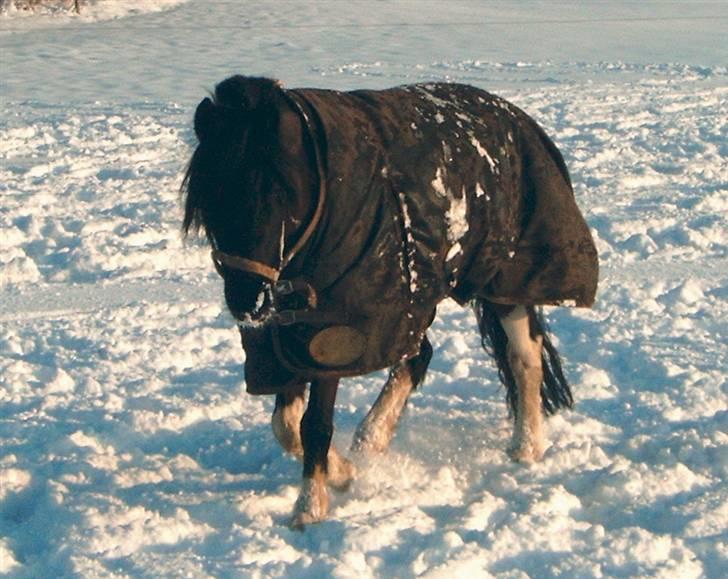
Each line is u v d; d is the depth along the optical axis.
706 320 8.81
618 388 7.48
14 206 11.73
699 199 12.29
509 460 6.34
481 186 5.57
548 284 5.97
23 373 7.69
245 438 6.62
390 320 5.20
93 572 4.91
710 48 28.34
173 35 30.30
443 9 38.28
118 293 9.46
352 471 5.91
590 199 12.41
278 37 29.83
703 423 6.85
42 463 6.23
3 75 22.58
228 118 4.64
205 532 5.32
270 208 4.67
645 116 17.48
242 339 5.30
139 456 6.37
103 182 12.93
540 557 5.14
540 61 25.30
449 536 5.11
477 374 7.79
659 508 5.71
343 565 4.88
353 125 5.12
